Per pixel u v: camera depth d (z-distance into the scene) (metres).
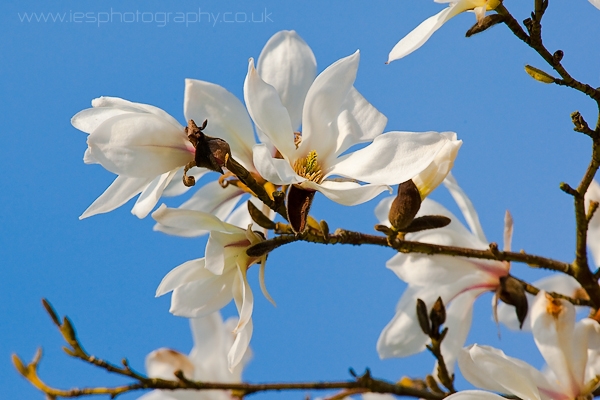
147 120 1.42
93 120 1.44
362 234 1.49
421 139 1.42
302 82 1.51
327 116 1.46
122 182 1.44
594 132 1.44
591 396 1.48
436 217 1.49
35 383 1.57
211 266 1.45
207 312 1.47
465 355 1.48
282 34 1.51
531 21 1.42
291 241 1.47
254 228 1.57
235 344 1.45
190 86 1.47
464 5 1.42
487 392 1.45
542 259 1.52
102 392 1.56
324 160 1.46
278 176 1.40
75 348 1.56
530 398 1.46
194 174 1.54
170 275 1.46
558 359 1.48
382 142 1.43
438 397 1.55
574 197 1.49
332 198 1.42
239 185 1.52
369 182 1.42
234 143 1.47
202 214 1.46
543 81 1.44
